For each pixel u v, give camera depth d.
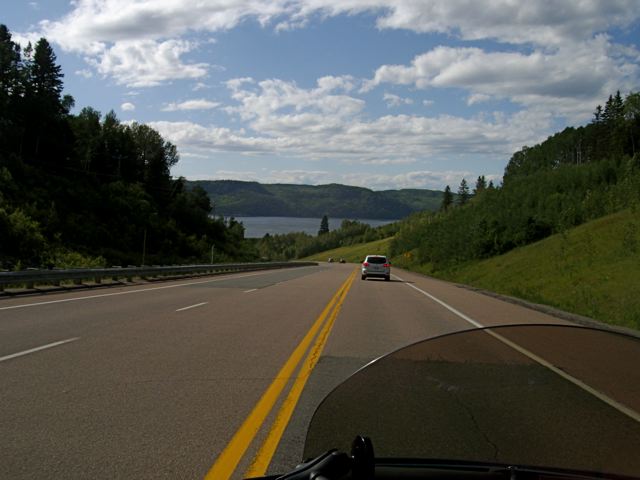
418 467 2.98
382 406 3.19
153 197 120.19
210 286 28.12
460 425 3.06
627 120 106.88
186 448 5.16
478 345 3.29
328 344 11.35
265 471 4.63
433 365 3.22
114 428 5.70
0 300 18.16
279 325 13.99
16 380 7.66
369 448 2.78
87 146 114.25
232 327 13.32
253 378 8.12
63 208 79.38
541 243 52.53
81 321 13.54
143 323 13.52
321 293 25.66
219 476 4.51
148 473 4.54
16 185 74.50
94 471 4.56
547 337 3.40
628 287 25.03
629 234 34.91
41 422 5.86
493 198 92.56
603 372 3.10
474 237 64.94
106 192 96.06
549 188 78.88
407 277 50.91
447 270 65.31
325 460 2.77
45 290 21.95
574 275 33.03
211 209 145.00
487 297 26.66
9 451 5.00
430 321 15.86
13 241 57.03
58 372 8.17
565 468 2.84
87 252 68.69
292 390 7.45
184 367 8.73
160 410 6.38
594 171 76.19
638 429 2.80
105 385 7.48
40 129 98.75
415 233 119.19
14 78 99.00
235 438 5.47
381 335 12.82
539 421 2.92
